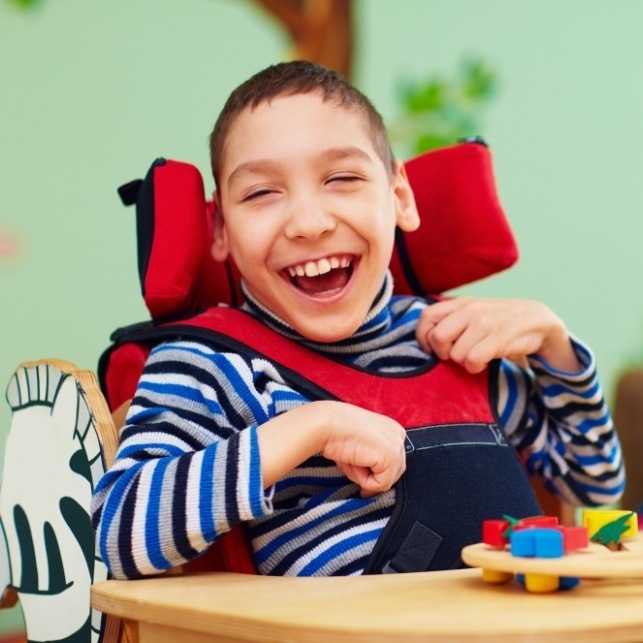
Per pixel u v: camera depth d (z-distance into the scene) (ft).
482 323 3.49
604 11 9.13
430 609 2.06
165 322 3.50
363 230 3.28
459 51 8.56
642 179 9.21
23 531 3.30
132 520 2.62
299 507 3.09
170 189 3.47
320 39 8.00
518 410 3.70
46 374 3.18
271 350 3.27
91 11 7.22
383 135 3.53
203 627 2.15
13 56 6.95
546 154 8.87
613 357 9.07
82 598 2.93
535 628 1.87
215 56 7.64
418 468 3.10
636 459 6.77
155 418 2.99
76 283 7.13
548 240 8.86
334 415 2.81
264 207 3.27
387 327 3.54
